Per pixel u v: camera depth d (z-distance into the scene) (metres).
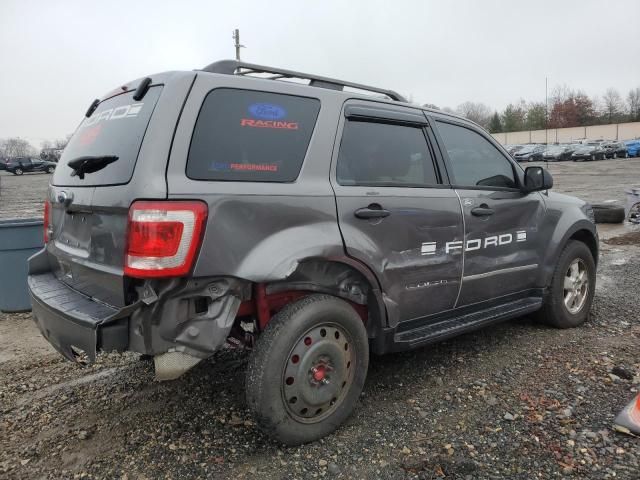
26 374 4.09
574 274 4.87
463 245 3.81
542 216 4.53
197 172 2.63
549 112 91.06
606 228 11.18
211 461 2.83
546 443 2.92
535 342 4.48
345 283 3.17
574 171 32.84
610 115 85.81
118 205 2.58
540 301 4.57
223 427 3.19
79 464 2.84
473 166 4.10
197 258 2.55
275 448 2.95
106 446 3.01
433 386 3.68
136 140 2.67
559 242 4.60
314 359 2.92
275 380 2.77
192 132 2.66
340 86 3.47
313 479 2.66
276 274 2.71
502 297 4.27
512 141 87.69
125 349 2.59
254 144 2.85
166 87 2.71
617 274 6.98
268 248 2.75
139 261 2.48
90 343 2.54
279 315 2.85
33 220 5.88
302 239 2.87
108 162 2.80
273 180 2.88
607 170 32.88
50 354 4.52
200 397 3.60
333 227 3.02
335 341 3.03
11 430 3.22
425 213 3.53
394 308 3.37
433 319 3.76
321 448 2.93
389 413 3.31
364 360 3.18
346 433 3.08
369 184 3.29
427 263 3.56
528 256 4.40
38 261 3.60
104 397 3.64
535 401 3.40
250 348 3.12
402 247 3.40
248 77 2.95
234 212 2.67
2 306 5.70
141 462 2.84
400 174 3.53
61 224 3.32
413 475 2.68
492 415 3.25
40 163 45.38
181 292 2.55
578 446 2.88
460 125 4.12
